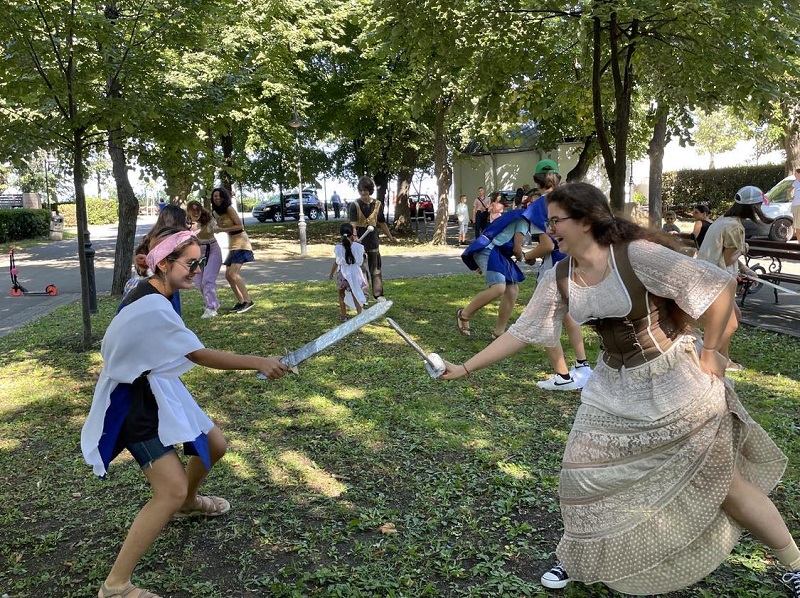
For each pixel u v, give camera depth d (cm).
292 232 2722
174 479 277
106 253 2225
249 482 402
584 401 273
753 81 782
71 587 300
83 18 675
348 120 2284
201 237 900
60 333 856
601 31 836
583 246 263
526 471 407
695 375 254
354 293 870
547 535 335
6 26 648
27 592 297
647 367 258
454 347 718
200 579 303
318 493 386
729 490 253
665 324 258
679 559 252
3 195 3522
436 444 452
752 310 940
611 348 267
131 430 275
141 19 729
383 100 2059
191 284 289
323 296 1101
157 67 759
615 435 258
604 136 858
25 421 524
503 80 979
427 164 2956
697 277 244
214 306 923
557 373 570
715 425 250
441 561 313
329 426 493
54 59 702
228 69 1396
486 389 573
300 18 1895
